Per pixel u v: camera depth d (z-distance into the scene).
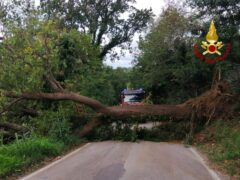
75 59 21.70
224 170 10.21
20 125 16.91
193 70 21.86
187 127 17.39
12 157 10.79
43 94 16.80
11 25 16.70
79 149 14.45
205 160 11.89
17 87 16.25
